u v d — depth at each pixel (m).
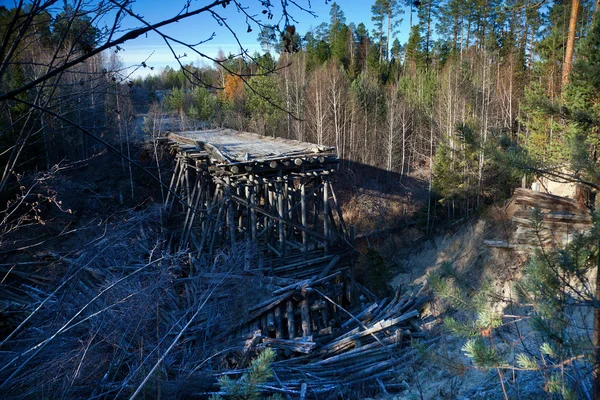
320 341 11.47
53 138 15.47
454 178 21.42
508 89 29.00
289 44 2.01
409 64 42.22
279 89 32.75
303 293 11.53
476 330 3.73
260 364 2.72
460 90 27.94
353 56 44.66
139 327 7.16
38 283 10.36
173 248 16.52
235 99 32.94
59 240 12.99
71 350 6.23
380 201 28.27
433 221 21.62
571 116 4.16
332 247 14.58
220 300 10.84
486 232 15.83
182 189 18.19
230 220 13.12
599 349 3.11
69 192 17.02
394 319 11.56
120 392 6.18
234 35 1.92
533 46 30.97
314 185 15.85
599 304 3.26
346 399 9.09
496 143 4.43
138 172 23.28
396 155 32.81
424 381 9.00
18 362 5.92
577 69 4.40
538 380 5.75
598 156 5.07
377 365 10.09
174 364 8.27
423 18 36.94
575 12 12.73
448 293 4.15
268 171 13.92
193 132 20.23
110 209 19.66
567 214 10.20
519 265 12.05
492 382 6.91
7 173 2.75
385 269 17.38
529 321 3.42
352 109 32.94
